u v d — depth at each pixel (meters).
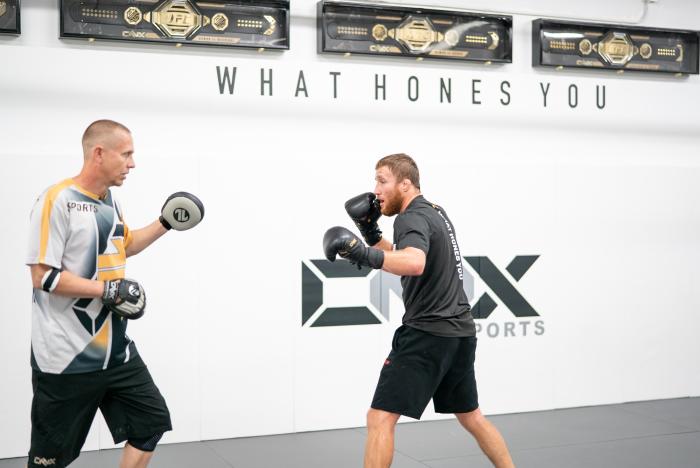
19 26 3.90
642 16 5.11
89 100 4.06
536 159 4.91
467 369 3.08
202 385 4.20
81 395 2.71
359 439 4.21
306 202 4.36
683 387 5.15
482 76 4.78
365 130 4.55
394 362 2.98
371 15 4.49
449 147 4.72
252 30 4.27
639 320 5.04
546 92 4.92
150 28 4.09
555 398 4.86
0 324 3.87
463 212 4.65
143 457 2.85
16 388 3.90
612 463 3.73
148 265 4.10
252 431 4.28
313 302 4.38
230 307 4.23
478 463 3.74
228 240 4.23
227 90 4.30
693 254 5.15
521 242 4.77
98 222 2.71
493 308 4.71
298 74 4.42
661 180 5.07
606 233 4.95
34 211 2.64
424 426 4.47
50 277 2.58
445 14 4.64
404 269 2.76
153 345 4.11
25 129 3.96
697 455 3.86
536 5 4.92
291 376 4.34
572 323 4.89
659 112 5.19
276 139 4.39
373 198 3.38
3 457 3.90
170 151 4.21
